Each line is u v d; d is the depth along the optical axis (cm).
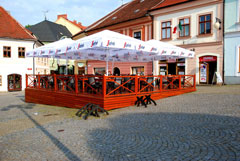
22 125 717
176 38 1806
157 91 1014
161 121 612
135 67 2225
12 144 508
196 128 520
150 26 2025
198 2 1634
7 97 1938
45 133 584
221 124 533
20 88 2698
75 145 471
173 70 1853
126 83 947
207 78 1628
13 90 2647
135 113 739
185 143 430
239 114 612
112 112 783
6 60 2598
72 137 529
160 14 1914
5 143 519
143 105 877
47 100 1212
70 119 741
